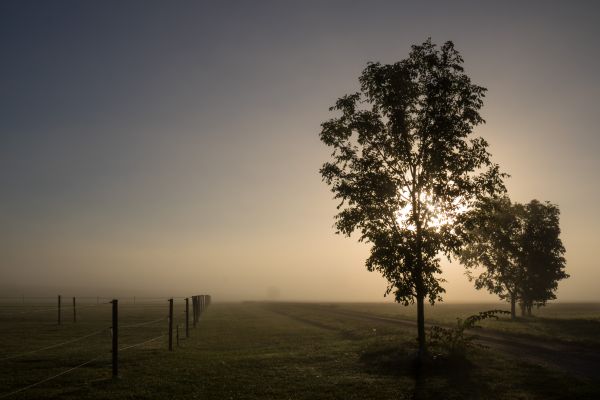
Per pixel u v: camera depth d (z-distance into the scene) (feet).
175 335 123.34
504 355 75.61
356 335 118.83
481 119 71.56
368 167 74.59
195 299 157.28
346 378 61.16
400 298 70.69
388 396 51.26
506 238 191.62
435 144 72.28
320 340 112.37
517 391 51.42
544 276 194.39
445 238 71.61
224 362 75.00
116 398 51.26
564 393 49.67
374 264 72.33
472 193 72.08
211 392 54.13
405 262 70.33
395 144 73.87
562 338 99.19
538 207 198.90
